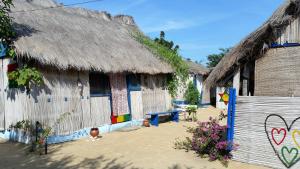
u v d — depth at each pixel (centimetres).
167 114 1709
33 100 1078
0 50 1095
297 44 874
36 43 1084
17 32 1077
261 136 847
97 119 1344
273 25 862
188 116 1878
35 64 1088
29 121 1062
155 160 918
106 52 1402
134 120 1558
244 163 875
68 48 1206
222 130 962
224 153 924
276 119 821
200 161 905
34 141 1046
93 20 1816
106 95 1405
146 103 1656
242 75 964
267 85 919
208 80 962
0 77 1168
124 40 1733
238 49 905
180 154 986
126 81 1533
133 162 898
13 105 1122
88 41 1404
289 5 861
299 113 786
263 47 903
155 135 1306
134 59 1526
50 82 1144
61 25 1421
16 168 817
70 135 1203
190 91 2439
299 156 783
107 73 1363
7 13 1094
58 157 940
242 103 884
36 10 1432
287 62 887
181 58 2042
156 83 1753
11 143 1095
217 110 2369
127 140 1202
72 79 1234
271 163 827
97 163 884
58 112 1168
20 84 1039
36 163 869
